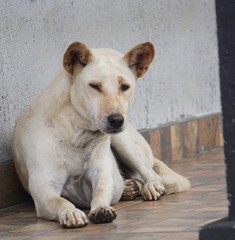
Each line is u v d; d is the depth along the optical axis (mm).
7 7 10273
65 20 11336
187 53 14477
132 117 12703
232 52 6305
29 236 7812
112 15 12391
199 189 10312
